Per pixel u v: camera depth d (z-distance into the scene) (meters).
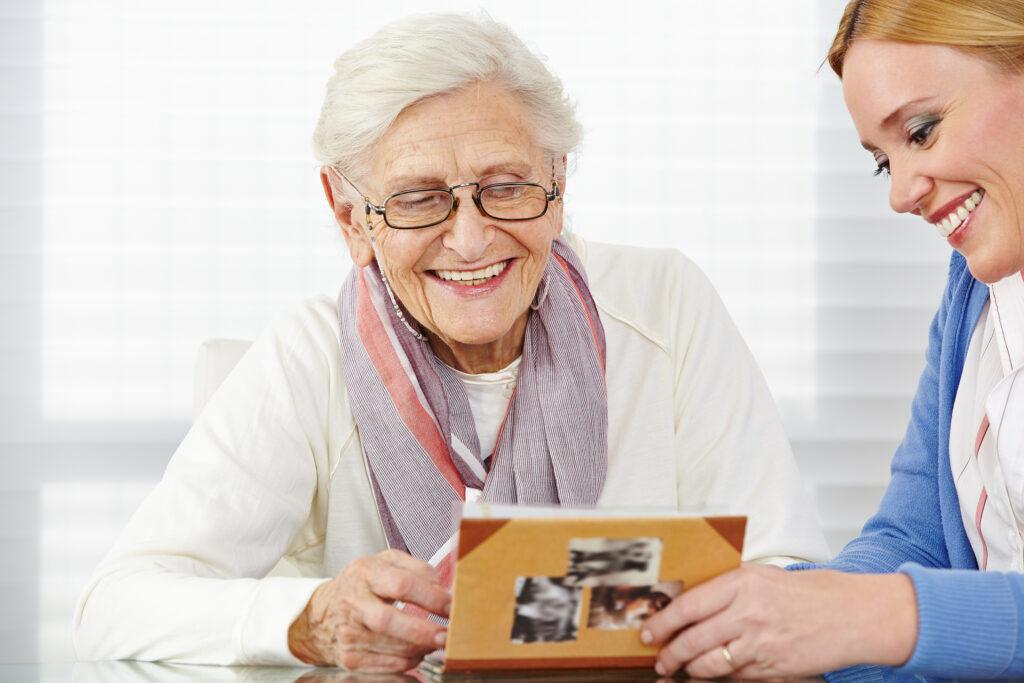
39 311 2.92
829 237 3.12
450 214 1.48
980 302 1.54
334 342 1.72
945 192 1.30
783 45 3.12
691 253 3.09
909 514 1.59
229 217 2.97
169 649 1.30
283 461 1.61
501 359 1.66
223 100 2.97
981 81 1.25
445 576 1.59
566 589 1.06
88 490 2.93
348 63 1.50
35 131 2.94
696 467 1.72
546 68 1.52
